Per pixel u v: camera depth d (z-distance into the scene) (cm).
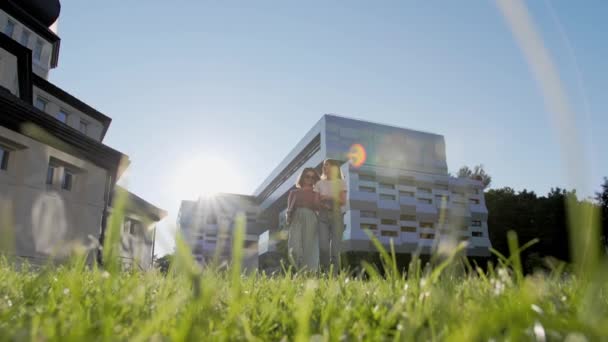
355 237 5666
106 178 1861
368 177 6103
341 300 147
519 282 114
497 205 6256
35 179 1504
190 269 74
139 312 116
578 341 72
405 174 6259
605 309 86
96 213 1777
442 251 95
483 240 5916
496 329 85
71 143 1662
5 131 1434
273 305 126
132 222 1544
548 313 96
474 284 143
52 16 3025
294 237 580
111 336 81
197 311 96
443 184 6362
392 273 141
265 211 8506
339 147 6500
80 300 128
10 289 164
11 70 2216
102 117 3152
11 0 2823
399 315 104
